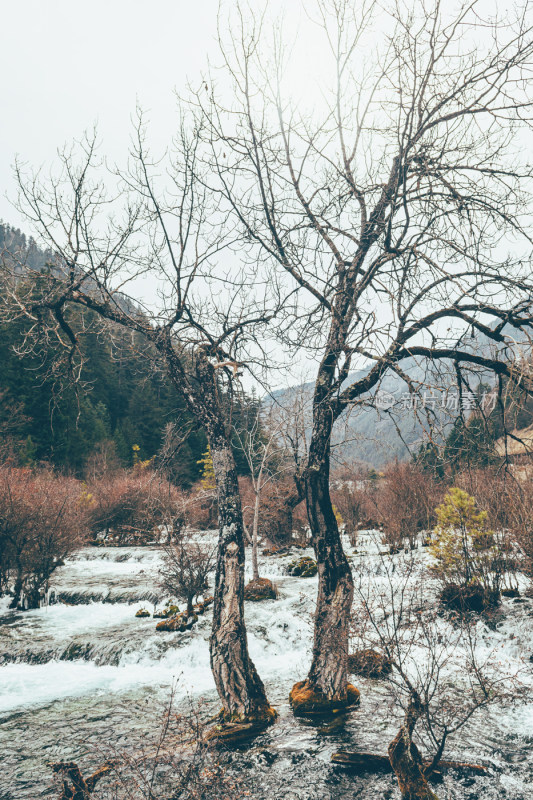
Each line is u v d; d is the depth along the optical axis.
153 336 5.90
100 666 9.92
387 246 5.13
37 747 6.62
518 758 5.52
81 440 37.91
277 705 7.04
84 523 19.48
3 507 13.74
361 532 21.39
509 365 4.70
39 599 14.01
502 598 10.17
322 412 5.68
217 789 4.77
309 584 14.20
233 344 6.16
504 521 10.73
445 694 6.29
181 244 5.75
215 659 5.85
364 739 5.73
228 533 5.84
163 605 13.35
